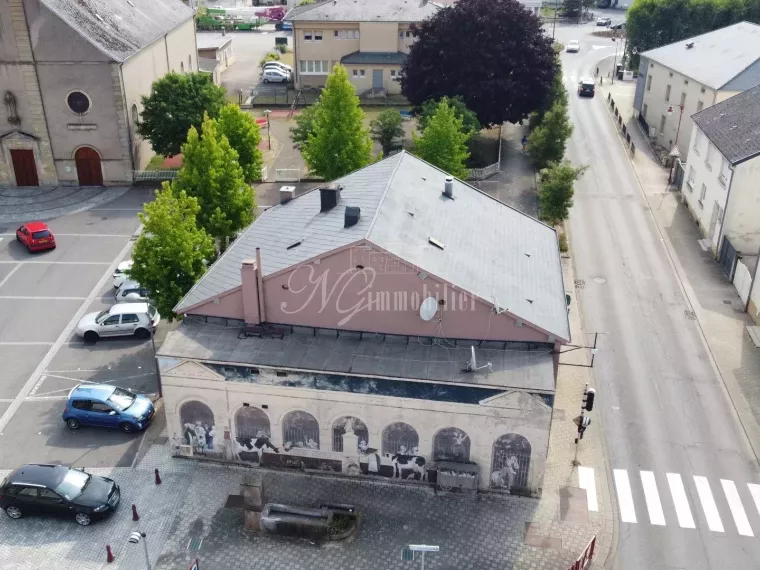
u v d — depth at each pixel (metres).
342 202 37.00
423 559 26.69
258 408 31.59
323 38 90.50
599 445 34.91
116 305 43.06
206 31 130.00
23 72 59.94
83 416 34.88
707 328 44.50
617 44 119.50
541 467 30.67
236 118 56.44
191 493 31.56
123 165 63.88
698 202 57.69
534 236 40.28
